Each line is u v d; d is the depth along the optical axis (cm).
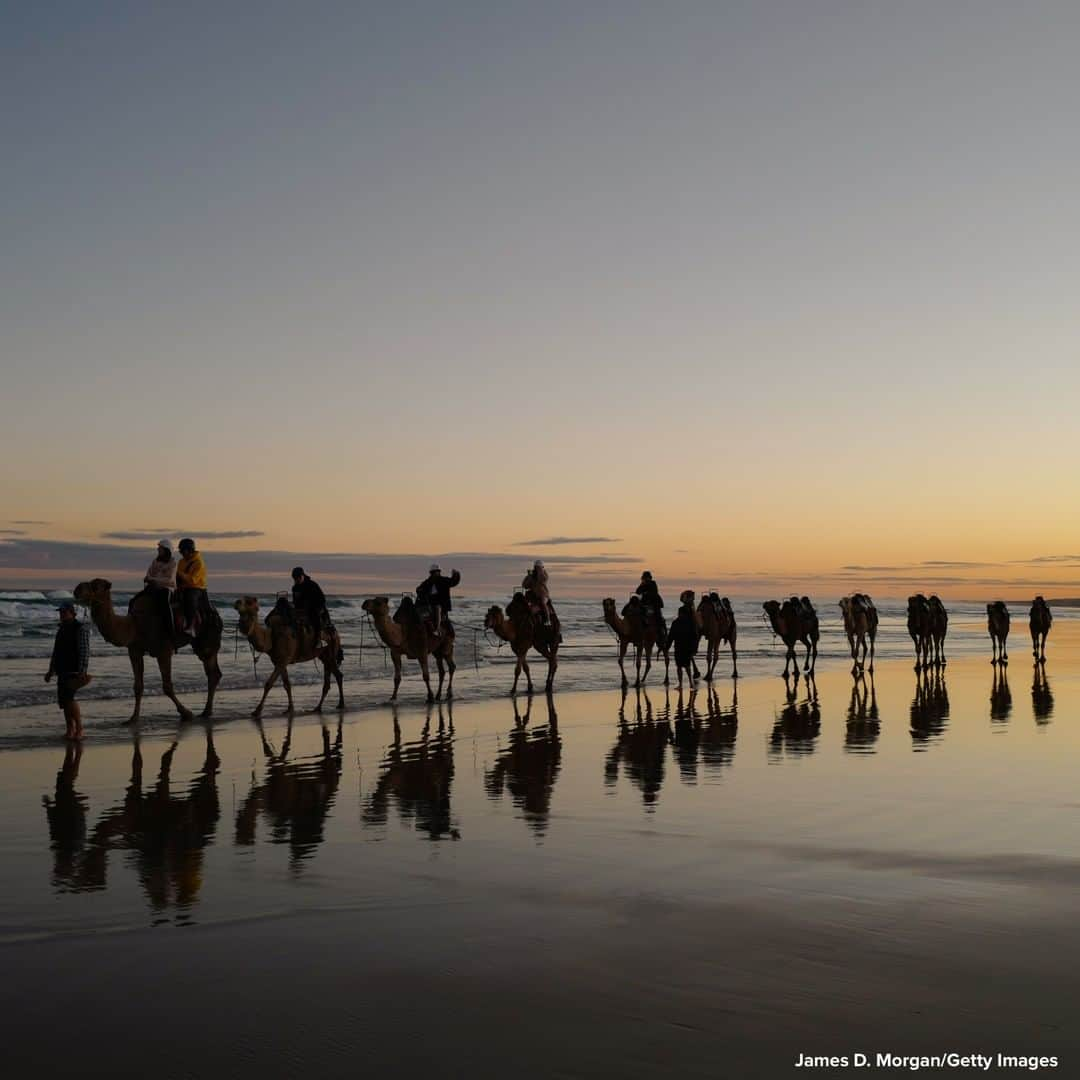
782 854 810
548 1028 468
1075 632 7081
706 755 1377
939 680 2744
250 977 538
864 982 520
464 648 3788
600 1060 434
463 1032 464
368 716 1844
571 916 645
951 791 1091
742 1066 427
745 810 998
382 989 519
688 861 790
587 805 1032
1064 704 2072
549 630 2292
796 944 582
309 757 1357
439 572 2089
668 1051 442
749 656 3806
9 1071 430
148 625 1661
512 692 2255
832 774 1212
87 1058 443
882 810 988
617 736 1582
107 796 1083
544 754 1391
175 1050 450
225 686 2262
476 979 531
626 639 2389
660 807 1016
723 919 633
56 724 1642
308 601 1877
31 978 537
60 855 825
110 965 557
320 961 562
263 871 771
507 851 832
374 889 716
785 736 1575
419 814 992
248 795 1095
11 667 2491
